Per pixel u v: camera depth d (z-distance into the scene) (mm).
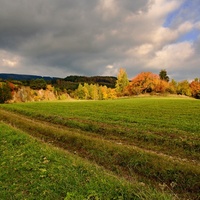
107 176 8383
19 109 42312
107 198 6688
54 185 7789
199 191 8344
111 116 30219
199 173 9180
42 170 8992
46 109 42812
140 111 36719
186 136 17250
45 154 11242
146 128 20922
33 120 30453
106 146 13570
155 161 10742
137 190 7055
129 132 18984
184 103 53125
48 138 18234
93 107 45875
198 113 33000
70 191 7312
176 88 115812
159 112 34906
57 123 26828
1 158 11078
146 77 112188
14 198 7102
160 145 15805
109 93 128875
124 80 113375
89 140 15258
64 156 11141
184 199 7863
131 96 111062
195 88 109938
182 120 26047
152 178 9773
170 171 9711
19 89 146625
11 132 17000
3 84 103625
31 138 15164
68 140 16516
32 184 7996
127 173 10391
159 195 6664
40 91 169000
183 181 8977
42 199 6992
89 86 143625
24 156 11172
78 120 27031
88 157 13086
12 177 8711
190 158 12844
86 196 6852
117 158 11984
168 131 19312
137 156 11570
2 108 50750
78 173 8742
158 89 112500
